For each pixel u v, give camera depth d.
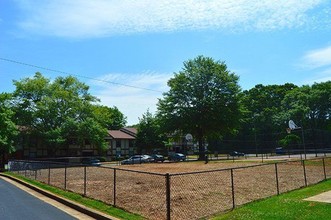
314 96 88.12
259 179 19.42
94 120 61.25
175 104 59.72
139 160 51.06
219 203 12.23
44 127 57.12
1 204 13.55
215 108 57.44
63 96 59.03
